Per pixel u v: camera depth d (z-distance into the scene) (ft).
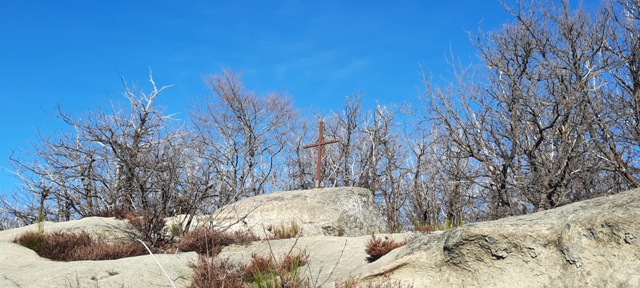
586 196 59.16
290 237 43.47
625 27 66.03
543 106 64.44
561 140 60.90
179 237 43.06
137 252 38.81
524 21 67.46
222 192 52.90
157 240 41.86
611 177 63.10
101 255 36.88
